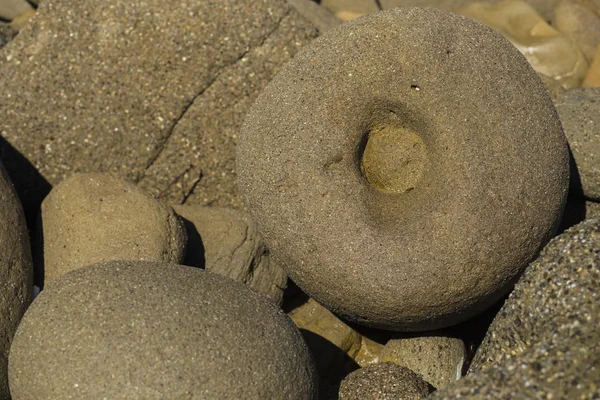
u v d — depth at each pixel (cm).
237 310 106
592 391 91
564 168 115
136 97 139
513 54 115
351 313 118
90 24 139
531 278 107
